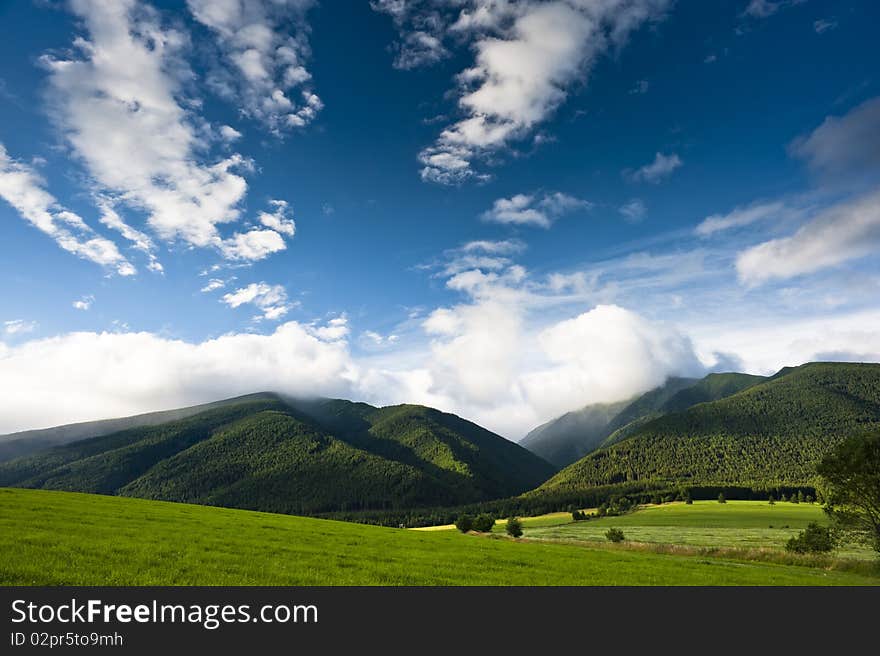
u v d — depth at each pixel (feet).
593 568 109.50
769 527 481.05
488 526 328.08
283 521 172.04
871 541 142.61
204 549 94.84
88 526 107.04
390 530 179.01
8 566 68.90
